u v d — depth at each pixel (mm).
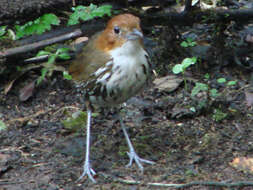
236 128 10422
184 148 9781
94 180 8688
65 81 12453
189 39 13078
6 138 10266
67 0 12258
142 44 8883
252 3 15273
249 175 8789
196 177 8719
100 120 10938
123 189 8406
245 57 13078
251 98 11422
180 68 11406
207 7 14703
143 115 11094
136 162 9211
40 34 12836
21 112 11336
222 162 9227
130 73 8633
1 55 12156
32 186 8555
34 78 12531
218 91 11836
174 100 11570
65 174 8930
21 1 11875
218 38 12852
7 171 9078
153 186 8469
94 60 8883
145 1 14320
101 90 8906
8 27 13305
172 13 12906
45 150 9820
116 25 8555
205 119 10805
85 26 13117
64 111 11297
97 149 9781
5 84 12320
